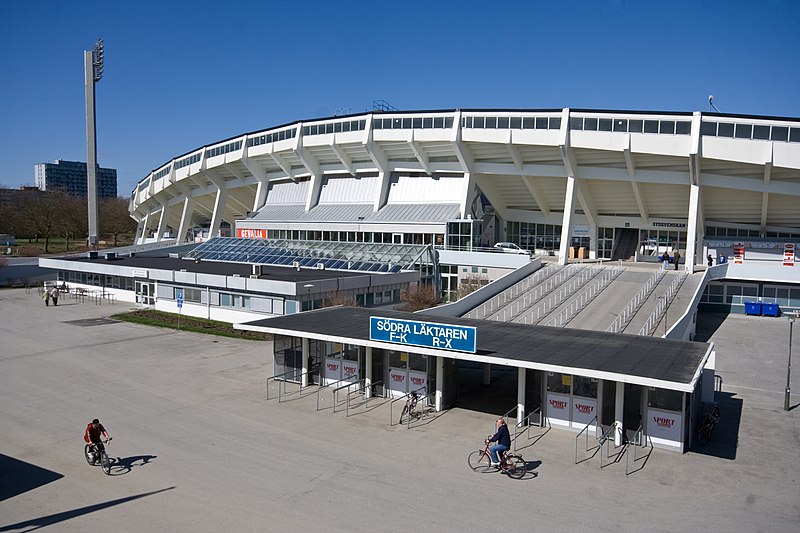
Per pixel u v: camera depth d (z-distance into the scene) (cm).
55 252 10138
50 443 1783
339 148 6109
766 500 1417
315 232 6319
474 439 1833
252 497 1418
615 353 1892
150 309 4547
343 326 2334
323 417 2034
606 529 1268
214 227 7919
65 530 1262
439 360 2102
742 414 2122
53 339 3422
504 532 1252
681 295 3762
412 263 4712
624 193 5247
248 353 3066
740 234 5259
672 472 1584
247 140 6981
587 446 1775
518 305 3747
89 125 9062
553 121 4756
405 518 1313
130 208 11688
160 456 1678
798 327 4012
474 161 5506
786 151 3972
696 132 4194
